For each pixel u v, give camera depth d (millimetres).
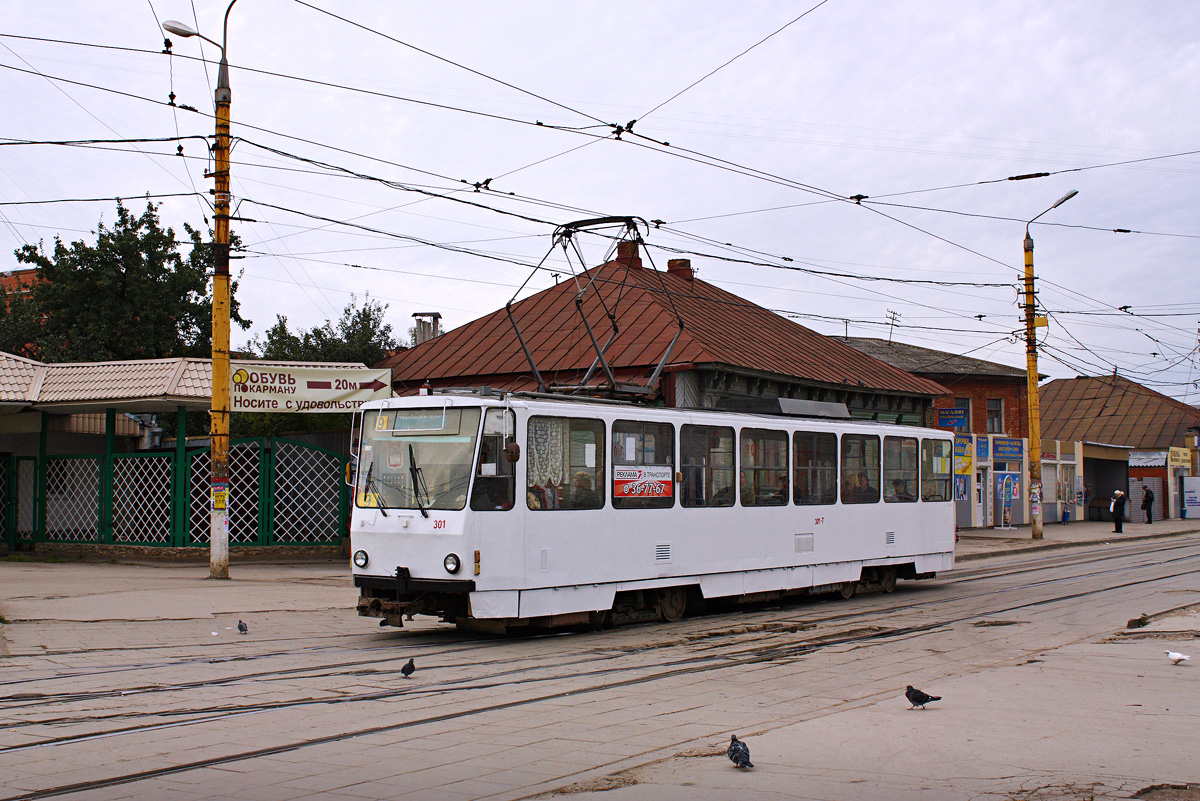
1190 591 17547
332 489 22781
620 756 6652
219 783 5914
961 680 9312
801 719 7672
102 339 33719
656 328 25875
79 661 10031
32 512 24000
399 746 6891
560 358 26094
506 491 11922
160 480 22047
